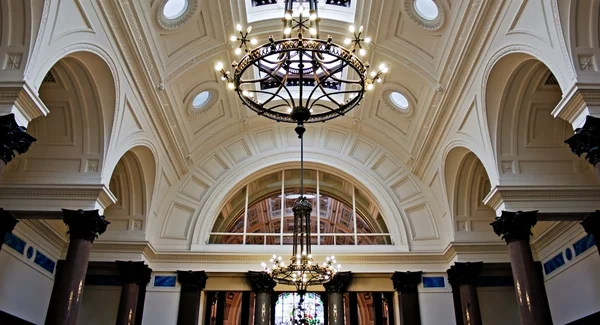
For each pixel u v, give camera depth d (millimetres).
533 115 8930
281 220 13352
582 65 6320
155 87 9977
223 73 6809
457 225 12188
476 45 8703
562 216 8445
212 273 12484
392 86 11930
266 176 14383
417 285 12328
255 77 12227
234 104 13047
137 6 8305
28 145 6227
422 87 11180
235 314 20547
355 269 12539
